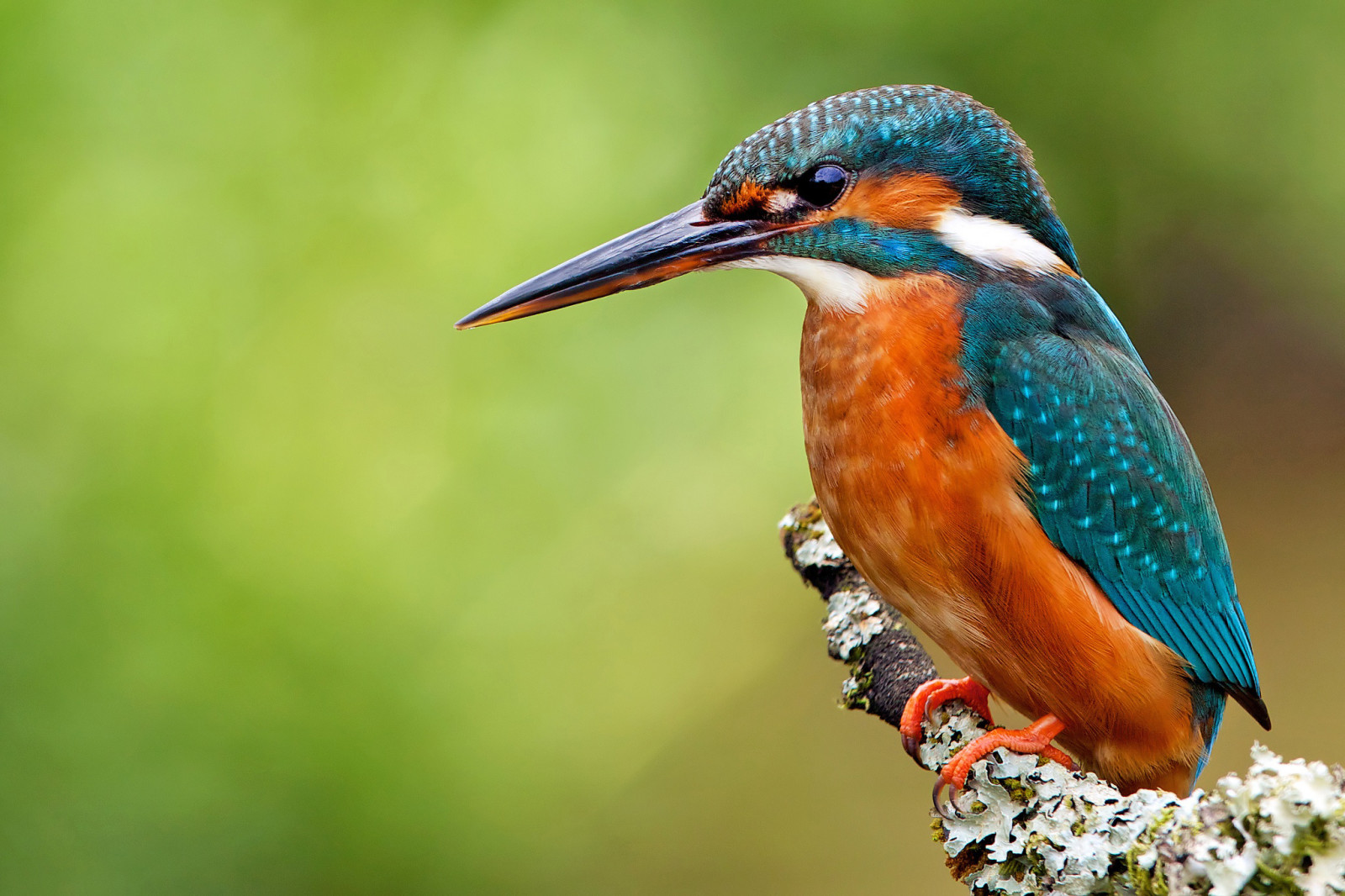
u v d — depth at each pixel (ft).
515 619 41.52
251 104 44.04
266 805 38.58
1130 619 20.29
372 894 39.22
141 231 42.47
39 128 43.16
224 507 40.47
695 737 46.03
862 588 22.88
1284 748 46.44
